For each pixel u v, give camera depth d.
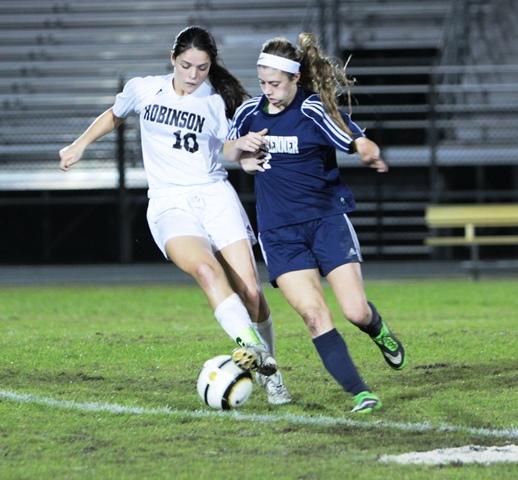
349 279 23.95
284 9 90.06
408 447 20.97
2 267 73.75
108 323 44.16
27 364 30.33
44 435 21.97
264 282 65.69
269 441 21.44
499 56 85.94
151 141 25.78
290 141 23.73
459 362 30.58
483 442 21.44
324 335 23.88
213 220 25.64
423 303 52.66
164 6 90.19
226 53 87.50
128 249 72.81
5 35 89.44
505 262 72.50
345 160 76.75
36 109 83.75
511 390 26.59
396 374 28.78
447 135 81.88
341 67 24.95
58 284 66.94
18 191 80.75
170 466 19.52
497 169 82.00
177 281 67.62
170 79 25.73
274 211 24.22
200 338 35.16
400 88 75.69
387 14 88.56
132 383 27.69
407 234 76.38
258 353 23.02
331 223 24.16
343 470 19.19
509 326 39.09
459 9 81.25
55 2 90.44
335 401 25.38
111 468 19.38
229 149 24.05
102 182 77.81
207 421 23.19
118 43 89.19
